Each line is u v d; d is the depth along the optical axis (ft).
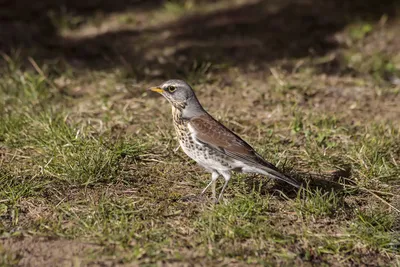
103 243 28.71
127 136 40.96
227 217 30.91
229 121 44.37
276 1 73.15
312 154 39.29
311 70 55.26
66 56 58.08
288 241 29.48
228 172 32.63
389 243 29.89
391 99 50.39
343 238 30.19
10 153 38.32
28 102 46.24
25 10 69.56
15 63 53.93
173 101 33.40
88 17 69.10
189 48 60.44
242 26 66.49
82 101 47.91
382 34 63.82
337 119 45.62
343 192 34.91
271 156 38.40
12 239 29.01
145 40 62.75
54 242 28.84
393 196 34.71
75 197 33.27
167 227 30.42
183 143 33.24
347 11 69.72
